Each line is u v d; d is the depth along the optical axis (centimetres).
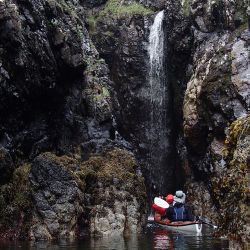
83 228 1521
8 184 1534
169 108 2488
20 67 1627
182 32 2409
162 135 2472
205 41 2303
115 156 1797
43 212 1450
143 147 2445
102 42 2550
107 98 2062
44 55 1723
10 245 1273
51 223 1438
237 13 2225
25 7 1711
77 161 1648
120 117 2439
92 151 1844
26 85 1664
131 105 2475
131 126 2464
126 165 1762
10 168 1550
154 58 2505
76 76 1930
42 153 1588
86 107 1939
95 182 1622
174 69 2466
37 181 1492
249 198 723
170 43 2478
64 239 1402
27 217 1459
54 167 1515
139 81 2483
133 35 2519
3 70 1584
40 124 1764
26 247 1220
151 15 2542
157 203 1708
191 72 2352
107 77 2356
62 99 1864
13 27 1606
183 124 2280
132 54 2497
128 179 1656
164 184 2444
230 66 2098
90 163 1708
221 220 792
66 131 1856
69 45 1862
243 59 2089
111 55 2536
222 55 2153
